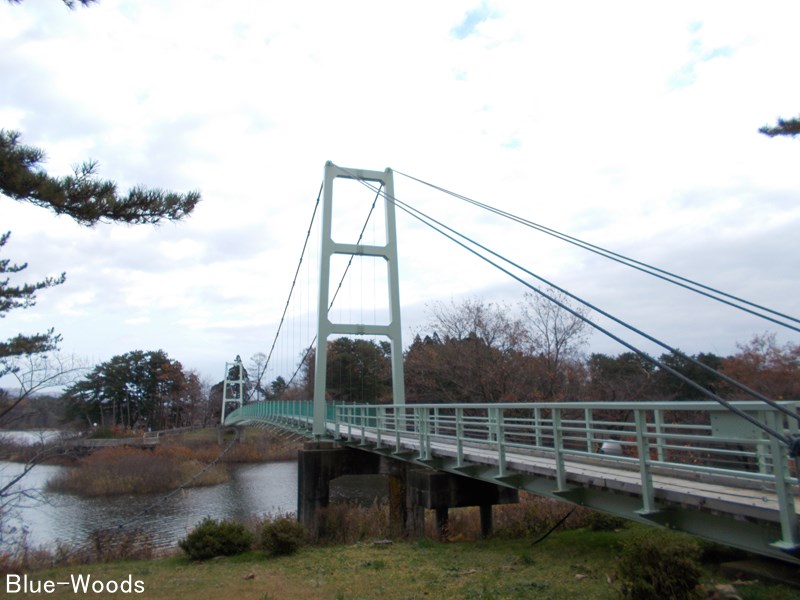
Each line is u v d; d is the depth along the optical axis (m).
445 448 14.09
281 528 13.39
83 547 16.62
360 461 21.48
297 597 8.41
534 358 27.80
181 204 7.84
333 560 11.66
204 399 90.88
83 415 66.50
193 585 9.80
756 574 7.59
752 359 25.17
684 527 7.12
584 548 10.92
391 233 25.03
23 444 19.36
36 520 25.31
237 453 51.22
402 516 17.67
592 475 8.52
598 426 22.34
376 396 47.59
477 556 11.09
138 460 38.34
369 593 8.44
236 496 33.16
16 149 7.23
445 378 29.31
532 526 13.89
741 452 6.05
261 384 75.12
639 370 29.88
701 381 26.59
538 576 8.95
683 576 6.37
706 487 7.27
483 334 29.12
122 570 12.21
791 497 5.47
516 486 10.46
